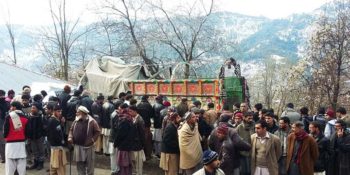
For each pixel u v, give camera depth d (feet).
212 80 47.19
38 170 42.14
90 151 36.42
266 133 28.68
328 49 95.40
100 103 45.60
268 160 28.37
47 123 37.37
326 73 93.97
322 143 30.60
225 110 38.68
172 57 107.04
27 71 71.20
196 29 105.70
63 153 37.22
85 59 115.65
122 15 108.27
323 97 94.79
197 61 103.50
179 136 32.32
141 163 38.29
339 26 94.38
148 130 43.52
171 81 51.49
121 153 35.81
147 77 62.54
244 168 30.22
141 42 105.91
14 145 35.09
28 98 42.11
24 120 35.60
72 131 36.32
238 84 48.52
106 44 111.55
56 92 57.93
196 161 32.07
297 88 104.78
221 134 28.71
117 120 36.63
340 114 36.29
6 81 66.23
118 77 59.11
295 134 28.96
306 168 28.45
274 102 133.59
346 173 31.01
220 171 19.94
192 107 39.40
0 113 43.65
